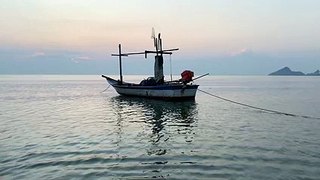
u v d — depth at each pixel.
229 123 25.78
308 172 12.67
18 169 13.22
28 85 119.88
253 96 60.84
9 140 18.97
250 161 14.27
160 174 12.54
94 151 16.22
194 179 11.95
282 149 16.53
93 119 28.42
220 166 13.55
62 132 21.80
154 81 45.31
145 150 16.53
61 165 13.77
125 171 12.92
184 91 41.19
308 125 24.67
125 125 24.91
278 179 11.86
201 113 32.44
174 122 26.39
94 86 114.25
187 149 16.72
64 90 84.31
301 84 138.12
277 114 31.78
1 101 48.69
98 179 11.98
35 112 34.03
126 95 51.34
